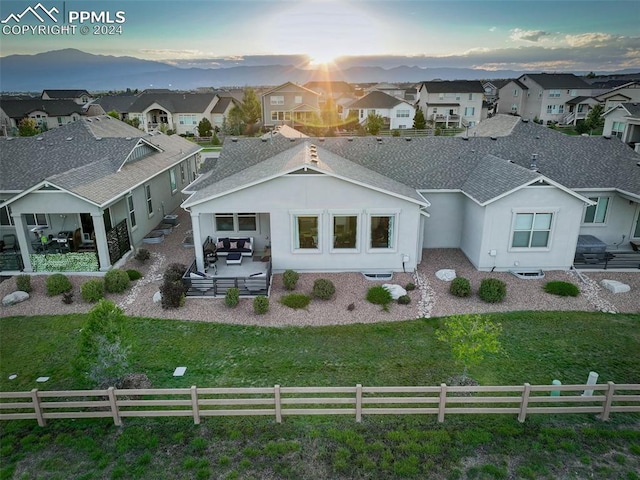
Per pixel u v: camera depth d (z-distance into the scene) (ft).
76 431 37.83
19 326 55.98
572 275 68.95
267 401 37.65
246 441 36.58
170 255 80.33
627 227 77.36
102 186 73.61
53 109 278.26
